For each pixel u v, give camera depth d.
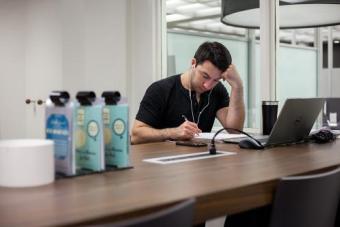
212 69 2.21
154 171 1.12
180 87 2.39
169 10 3.98
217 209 0.89
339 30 3.61
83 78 3.70
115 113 1.15
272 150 1.59
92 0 3.72
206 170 1.13
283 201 1.03
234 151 1.55
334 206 1.19
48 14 3.84
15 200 0.80
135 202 0.78
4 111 4.30
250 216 1.36
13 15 4.21
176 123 2.38
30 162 0.92
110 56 3.83
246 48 3.65
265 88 3.19
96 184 0.95
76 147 1.11
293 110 1.67
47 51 3.88
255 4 2.44
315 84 3.74
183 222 0.72
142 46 3.89
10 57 4.26
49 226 0.64
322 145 1.77
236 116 2.37
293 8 2.38
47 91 3.89
